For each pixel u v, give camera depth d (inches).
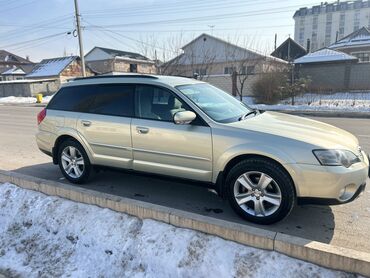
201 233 125.9
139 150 168.4
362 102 737.6
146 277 116.5
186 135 153.1
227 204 168.4
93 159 187.5
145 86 171.3
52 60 1774.1
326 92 877.2
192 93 167.6
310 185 130.9
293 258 110.7
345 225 144.8
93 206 153.0
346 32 3752.5
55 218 151.9
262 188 140.3
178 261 118.4
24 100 1314.0
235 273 110.4
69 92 199.9
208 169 151.1
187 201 173.0
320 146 130.8
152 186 195.5
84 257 130.4
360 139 338.3
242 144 140.9
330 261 105.1
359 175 133.1
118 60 1926.7
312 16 3905.0
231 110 168.4
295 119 167.8
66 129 194.2
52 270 126.0
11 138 380.2
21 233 151.2
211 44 1290.6
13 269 128.7
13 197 175.2
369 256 102.5
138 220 139.6
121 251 128.1
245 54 1157.7
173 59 1139.9
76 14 1025.5
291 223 146.1
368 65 999.0
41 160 265.6
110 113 179.5
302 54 1882.4
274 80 820.6
